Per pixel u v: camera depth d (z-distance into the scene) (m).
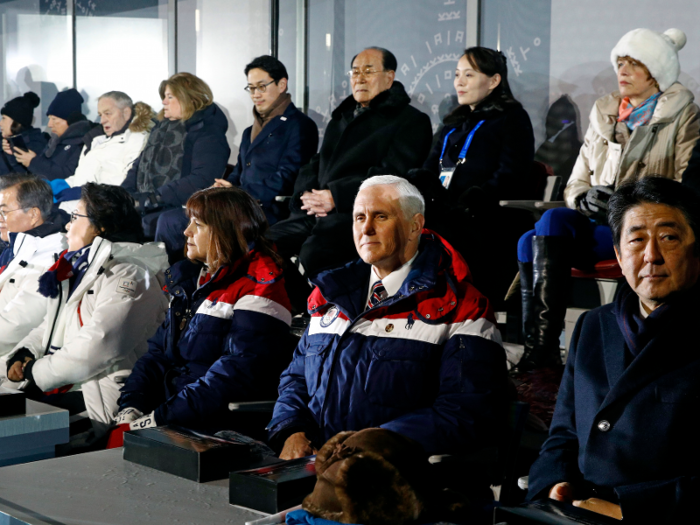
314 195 4.02
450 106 4.37
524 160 3.50
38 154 6.66
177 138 5.21
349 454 1.34
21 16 7.21
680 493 1.61
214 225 2.87
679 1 3.34
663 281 1.76
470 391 2.08
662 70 3.09
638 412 1.76
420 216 2.27
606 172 3.29
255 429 2.78
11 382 3.66
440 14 4.34
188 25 5.96
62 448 3.20
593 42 3.66
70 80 6.97
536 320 3.05
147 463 1.75
